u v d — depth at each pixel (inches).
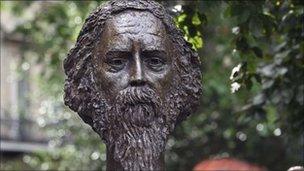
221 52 426.0
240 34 206.1
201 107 460.4
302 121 237.0
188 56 134.9
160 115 128.3
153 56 128.6
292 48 224.4
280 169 466.0
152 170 125.9
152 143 126.6
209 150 475.5
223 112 456.1
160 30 130.1
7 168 636.1
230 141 466.9
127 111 126.6
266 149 465.7
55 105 542.6
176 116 131.2
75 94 133.6
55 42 467.5
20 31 475.8
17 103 751.7
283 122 246.2
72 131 527.2
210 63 439.5
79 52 133.9
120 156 126.6
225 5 213.9
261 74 235.0
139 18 129.7
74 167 518.3
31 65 505.7
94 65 131.5
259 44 210.8
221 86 435.8
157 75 128.4
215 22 355.9
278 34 222.7
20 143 746.2
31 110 745.0
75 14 466.3
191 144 477.1
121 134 127.0
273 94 239.1
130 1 131.7
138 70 126.7
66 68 136.2
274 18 204.5
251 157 468.8
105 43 129.6
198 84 135.5
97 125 130.0
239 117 253.1
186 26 202.4
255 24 198.8
